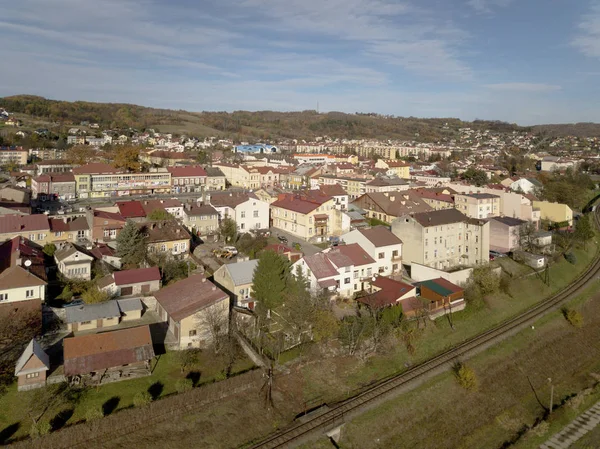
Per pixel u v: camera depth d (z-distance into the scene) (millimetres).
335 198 127438
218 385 49312
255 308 68250
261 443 44969
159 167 179500
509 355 67375
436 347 66750
